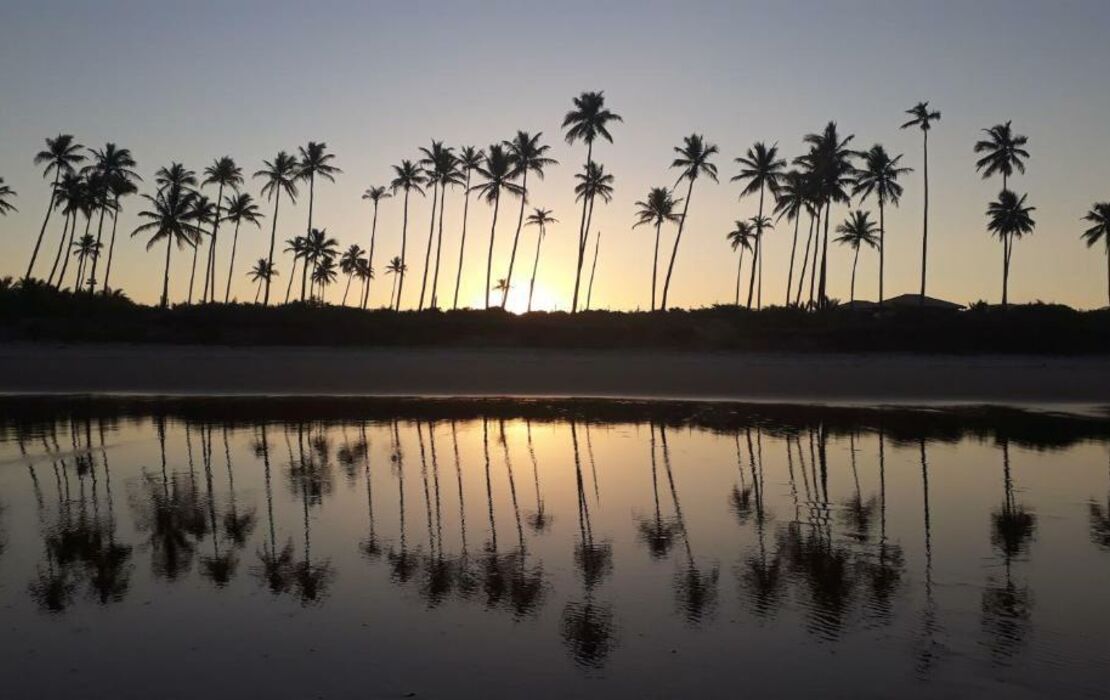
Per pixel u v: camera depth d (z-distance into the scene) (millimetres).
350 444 17750
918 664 6375
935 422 22328
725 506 12094
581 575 8648
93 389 30734
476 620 7270
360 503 12078
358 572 8703
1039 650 6676
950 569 8953
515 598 7883
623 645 6711
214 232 67688
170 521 10898
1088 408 26531
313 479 13844
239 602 7719
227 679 6020
